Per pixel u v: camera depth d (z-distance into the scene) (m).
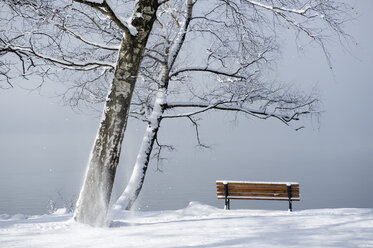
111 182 6.99
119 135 7.02
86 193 6.90
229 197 11.97
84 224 6.75
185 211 10.77
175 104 13.40
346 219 6.33
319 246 4.34
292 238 4.84
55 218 9.12
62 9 9.27
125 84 7.04
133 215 10.53
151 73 13.45
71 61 10.39
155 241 4.87
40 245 4.93
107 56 12.75
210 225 6.12
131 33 6.96
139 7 7.10
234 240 4.77
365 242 4.50
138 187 12.73
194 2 12.68
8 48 9.08
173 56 13.14
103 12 6.76
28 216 11.23
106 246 4.69
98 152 6.96
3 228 6.77
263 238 4.87
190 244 4.60
